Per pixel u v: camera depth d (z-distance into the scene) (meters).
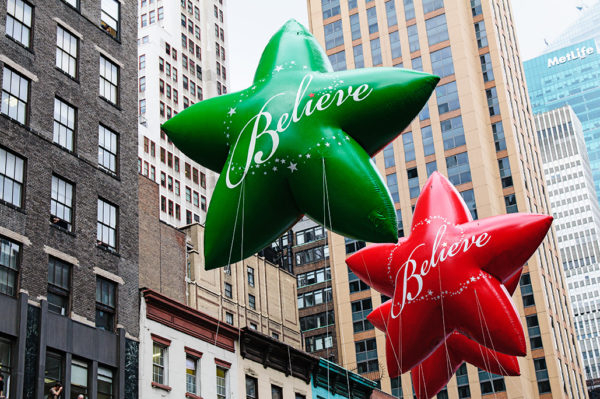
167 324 41.19
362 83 16.88
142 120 116.81
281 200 17.00
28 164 35.66
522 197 105.31
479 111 109.25
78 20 41.31
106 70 42.41
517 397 94.38
